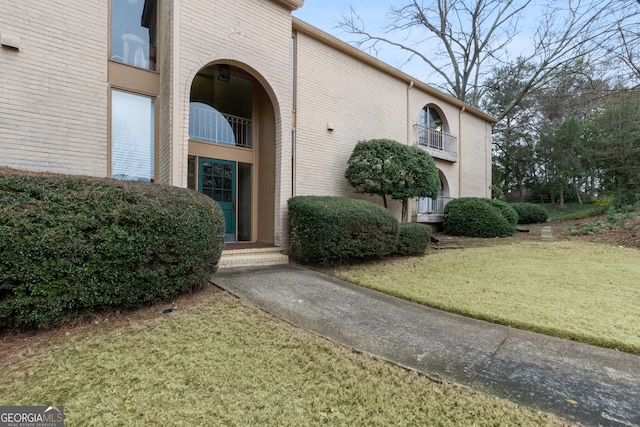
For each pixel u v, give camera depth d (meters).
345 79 9.45
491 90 21.91
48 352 2.79
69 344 2.93
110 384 2.36
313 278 5.41
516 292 4.76
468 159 14.71
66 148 5.35
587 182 22.58
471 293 4.72
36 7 5.11
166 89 5.89
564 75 15.60
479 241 10.24
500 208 11.76
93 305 3.36
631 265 6.31
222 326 3.38
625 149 13.76
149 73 6.28
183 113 5.79
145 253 3.58
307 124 8.45
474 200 12.00
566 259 7.04
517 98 19.53
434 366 2.73
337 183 9.13
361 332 3.38
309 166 8.46
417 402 2.24
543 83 17.73
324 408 2.16
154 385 2.35
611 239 9.00
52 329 3.18
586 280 5.34
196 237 4.06
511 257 7.44
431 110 13.50
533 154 23.59
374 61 10.04
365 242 6.52
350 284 5.23
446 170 13.49
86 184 3.51
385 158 8.69
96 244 3.28
